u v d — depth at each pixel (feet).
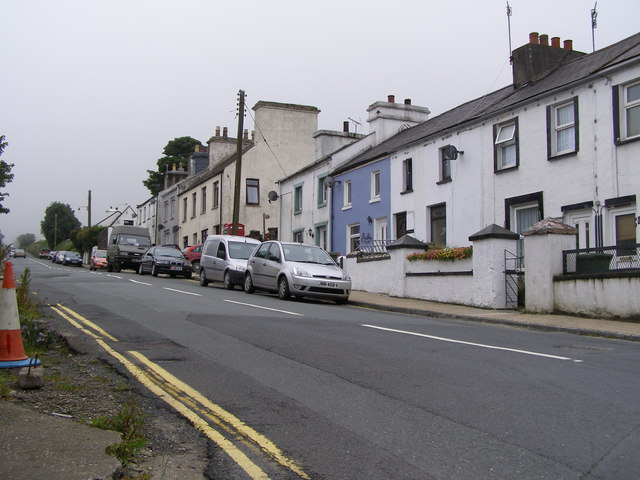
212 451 14.20
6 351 20.94
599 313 41.88
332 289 54.90
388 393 18.98
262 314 39.11
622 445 14.38
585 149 51.88
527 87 64.18
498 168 61.93
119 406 17.56
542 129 56.54
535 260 46.37
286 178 112.06
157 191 225.35
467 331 34.32
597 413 16.92
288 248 59.26
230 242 75.10
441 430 15.51
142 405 17.88
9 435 13.91
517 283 49.85
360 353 25.36
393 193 78.59
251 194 129.80
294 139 133.39
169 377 20.98
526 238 47.21
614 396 18.71
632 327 36.88
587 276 42.75
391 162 79.25
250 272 63.46
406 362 23.61
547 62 66.03
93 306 41.50
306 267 55.52
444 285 54.85
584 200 51.78
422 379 20.80
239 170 94.07
